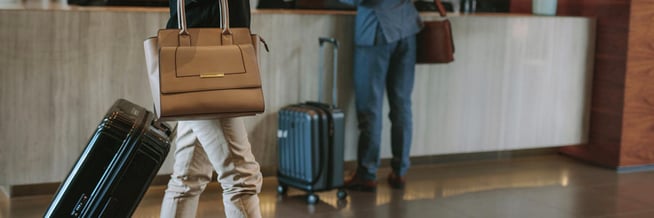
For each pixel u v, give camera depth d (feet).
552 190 14.89
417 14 14.11
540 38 16.53
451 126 15.96
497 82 16.22
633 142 16.90
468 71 15.89
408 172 16.16
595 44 17.21
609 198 14.37
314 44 14.46
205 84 7.85
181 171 9.09
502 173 16.29
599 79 17.24
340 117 13.42
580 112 17.38
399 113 14.44
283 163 13.88
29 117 12.75
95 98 13.04
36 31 12.50
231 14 8.68
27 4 15.15
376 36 13.69
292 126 13.51
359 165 14.49
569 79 17.07
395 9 13.74
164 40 7.95
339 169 13.52
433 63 14.39
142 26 13.11
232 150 8.66
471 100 16.05
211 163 8.96
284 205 13.35
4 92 12.53
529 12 18.45
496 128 16.43
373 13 13.66
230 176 8.75
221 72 7.94
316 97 14.64
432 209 13.30
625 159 16.87
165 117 7.73
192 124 8.69
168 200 9.17
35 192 13.57
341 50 14.70
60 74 12.78
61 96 12.85
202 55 7.93
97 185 8.40
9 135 12.70
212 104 7.84
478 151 16.37
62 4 15.51
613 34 16.81
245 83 8.00
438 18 15.33
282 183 13.99
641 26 16.57
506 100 16.42
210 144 8.64
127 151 8.39
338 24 14.62
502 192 14.62
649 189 15.17
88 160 8.34
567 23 16.78
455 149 16.08
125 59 13.10
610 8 16.84
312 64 14.49
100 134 8.36
